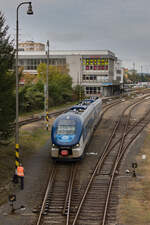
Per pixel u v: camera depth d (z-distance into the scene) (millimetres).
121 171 37688
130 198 29609
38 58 160875
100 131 62312
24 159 42625
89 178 35344
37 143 51969
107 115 85875
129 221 25156
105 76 160000
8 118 37594
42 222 25141
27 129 62875
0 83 36844
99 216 26188
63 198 30031
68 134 40438
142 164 40500
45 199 29219
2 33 37406
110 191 31328
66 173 37062
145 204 28312
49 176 36031
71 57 159750
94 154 45188
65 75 128125
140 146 50344
